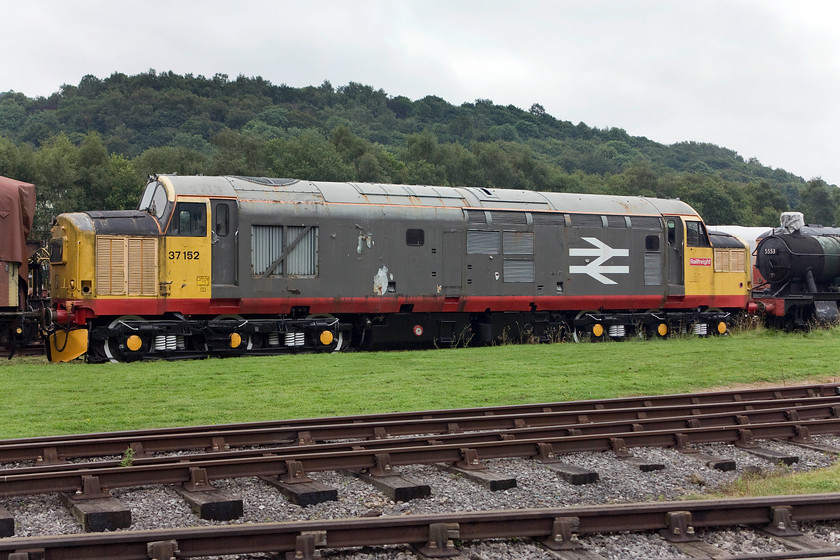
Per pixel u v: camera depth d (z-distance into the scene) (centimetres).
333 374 1798
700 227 2831
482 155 8644
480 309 2470
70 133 13775
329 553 716
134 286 2055
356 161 7400
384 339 2388
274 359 2047
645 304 2723
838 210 10131
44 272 2392
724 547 758
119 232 2045
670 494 984
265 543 700
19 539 666
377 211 2320
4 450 1038
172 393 1556
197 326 2119
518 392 1598
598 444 1150
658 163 17625
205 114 14912
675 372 1903
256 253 2172
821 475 1046
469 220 2445
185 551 685
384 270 2322
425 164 7856
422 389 1622
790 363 2077
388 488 923
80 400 1475
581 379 1767
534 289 2539
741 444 1222
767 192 9900
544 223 2561
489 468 1038
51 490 881
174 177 2153
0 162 5334
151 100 15225
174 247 2081
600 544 758
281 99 17962
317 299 2236
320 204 2255
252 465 958
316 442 1171
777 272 3088
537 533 754
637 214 2725
